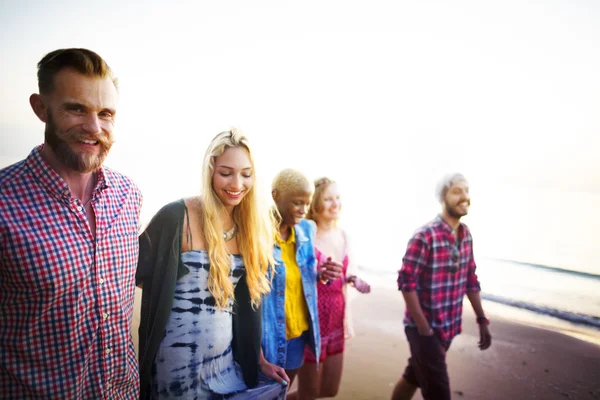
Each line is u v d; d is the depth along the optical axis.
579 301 5.19
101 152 1.14
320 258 2.33
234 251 1.65
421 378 2.52
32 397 1.08
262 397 1.65
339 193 2.50
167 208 1.52
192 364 1.49
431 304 2.45
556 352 3.92
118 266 1.22
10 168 1.07
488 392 3.20
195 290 1.50
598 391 3.17
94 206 1.16
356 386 3.13
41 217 1.04
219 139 1.54
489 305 5.28
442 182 2.42
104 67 1.11
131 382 1.32
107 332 1.19
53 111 1.06
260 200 1.70
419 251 2.42
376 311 5.05
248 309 1.69
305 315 2.18
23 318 1.05
